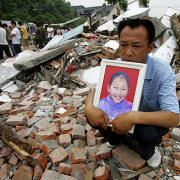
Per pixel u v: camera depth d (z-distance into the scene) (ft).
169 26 20.99
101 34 25.57
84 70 14.96
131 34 4.13
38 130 8.03
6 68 16.60
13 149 6.36
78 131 7.38
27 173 5.65
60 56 17.92
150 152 5.00
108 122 4.62
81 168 5.61
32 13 145.18
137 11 26.30
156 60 4.65
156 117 4.13
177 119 4.25
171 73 4.47
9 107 10.67
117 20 24.22
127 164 5.44
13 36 25.41
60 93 12.46
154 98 4.79
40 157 6.01
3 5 118.62
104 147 6.26
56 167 5.92
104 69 4.91
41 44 37.63
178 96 9.40
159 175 5.40
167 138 7.06
